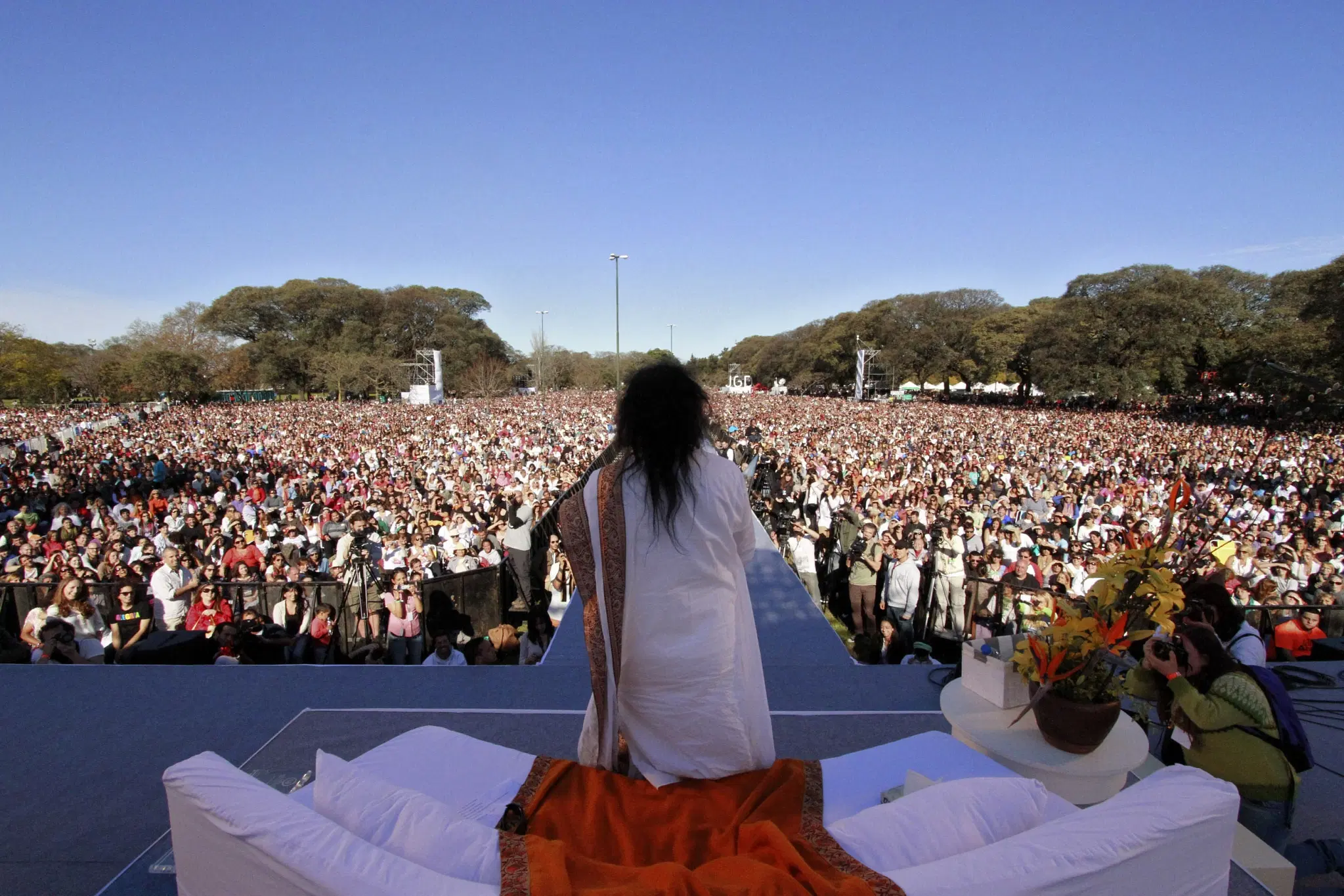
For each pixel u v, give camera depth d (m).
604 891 1.14
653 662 1.65
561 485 13.37
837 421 34.84
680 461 1.63
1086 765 2.18
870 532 8.52
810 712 3.35
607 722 1.73
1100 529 10.02
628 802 1.64
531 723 3.20
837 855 1.33
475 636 7.22
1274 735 2.52
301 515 11.52
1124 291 48.81
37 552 8.74
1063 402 56.28
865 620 8.32
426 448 23.48
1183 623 2.71
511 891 1.13
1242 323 46.88
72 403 58.50
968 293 68.88
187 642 5.37
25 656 5.01
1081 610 2.37
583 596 1.71
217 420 37.44
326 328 74.56
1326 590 6.93
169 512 11.98
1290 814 2.53
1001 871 1.15
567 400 57.47
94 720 3.39
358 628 7.01
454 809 1.71
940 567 7.58
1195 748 2.67
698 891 1.14
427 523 10.02
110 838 2.51
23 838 2.51
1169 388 49.72
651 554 1.62
